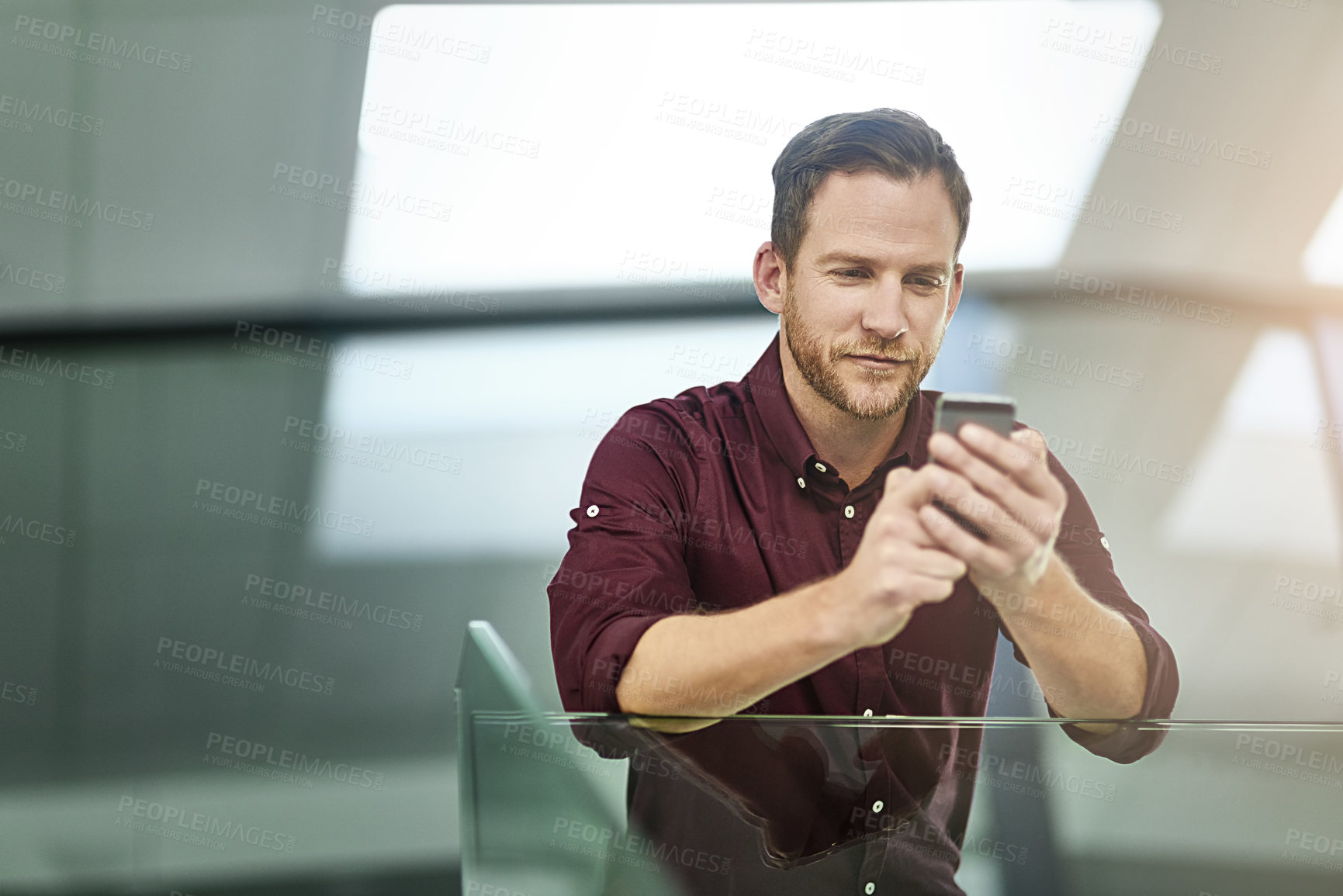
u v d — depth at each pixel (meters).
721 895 0.65
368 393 3.56
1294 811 0.82
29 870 1.61
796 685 1.16
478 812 0.73
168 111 3.61
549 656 2.33
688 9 3.79
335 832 1.72
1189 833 0.78
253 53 3.56
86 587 2.55
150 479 3.04
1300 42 3.71
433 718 2.11
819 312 1.26
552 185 4.09
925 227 1.25
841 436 1.29
